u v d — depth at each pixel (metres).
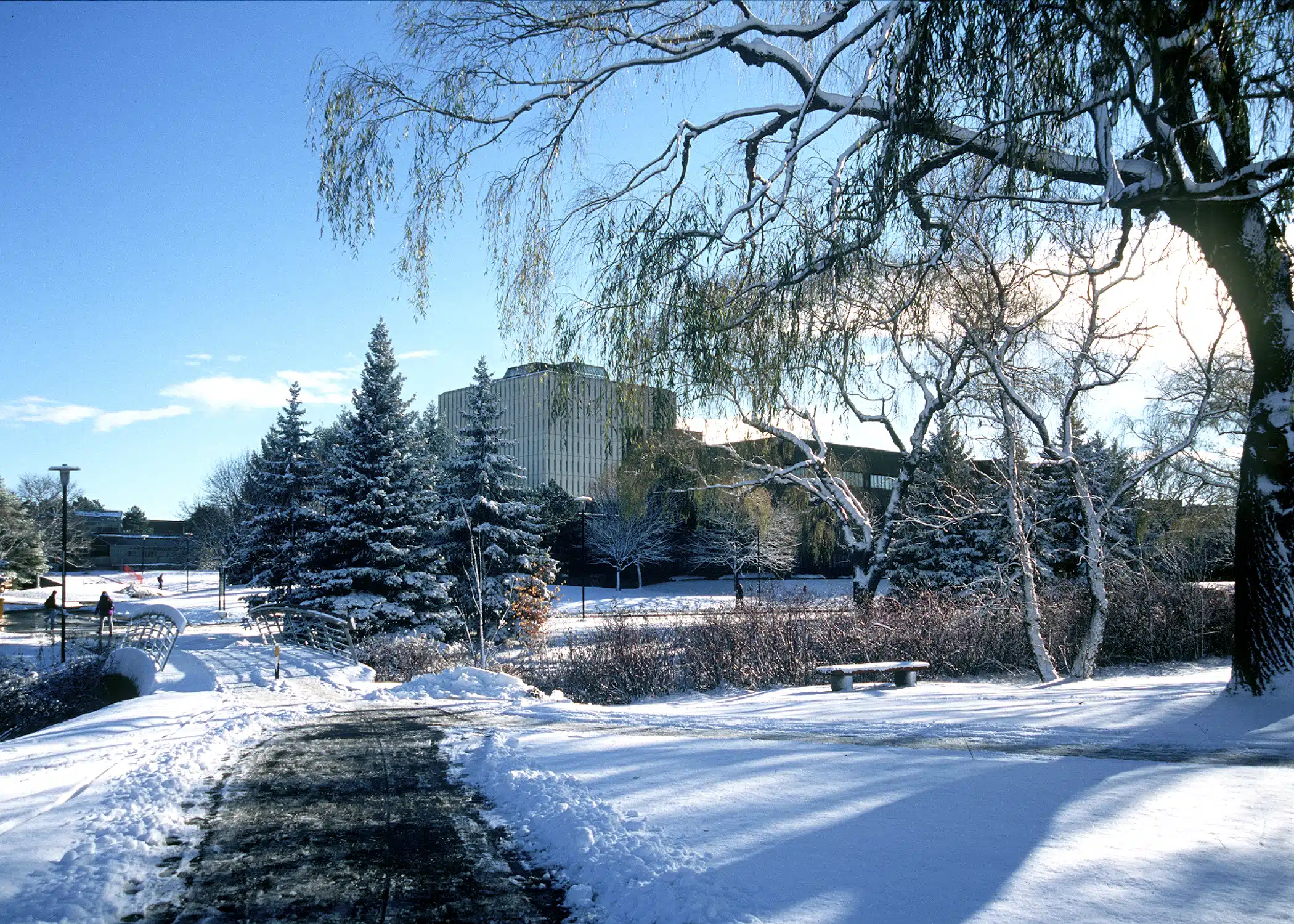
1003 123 6.17
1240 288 10.49
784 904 4.67
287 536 36.44
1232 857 5.16
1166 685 13.49
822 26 8.23
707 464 22.92
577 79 8.65
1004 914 4.43
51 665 27.38
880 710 12.03
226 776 8.48
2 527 72.56
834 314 6.90
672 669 19.69
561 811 6.64
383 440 30.39
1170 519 25.05
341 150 8.30
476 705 13.66
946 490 25.81
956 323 16.62
